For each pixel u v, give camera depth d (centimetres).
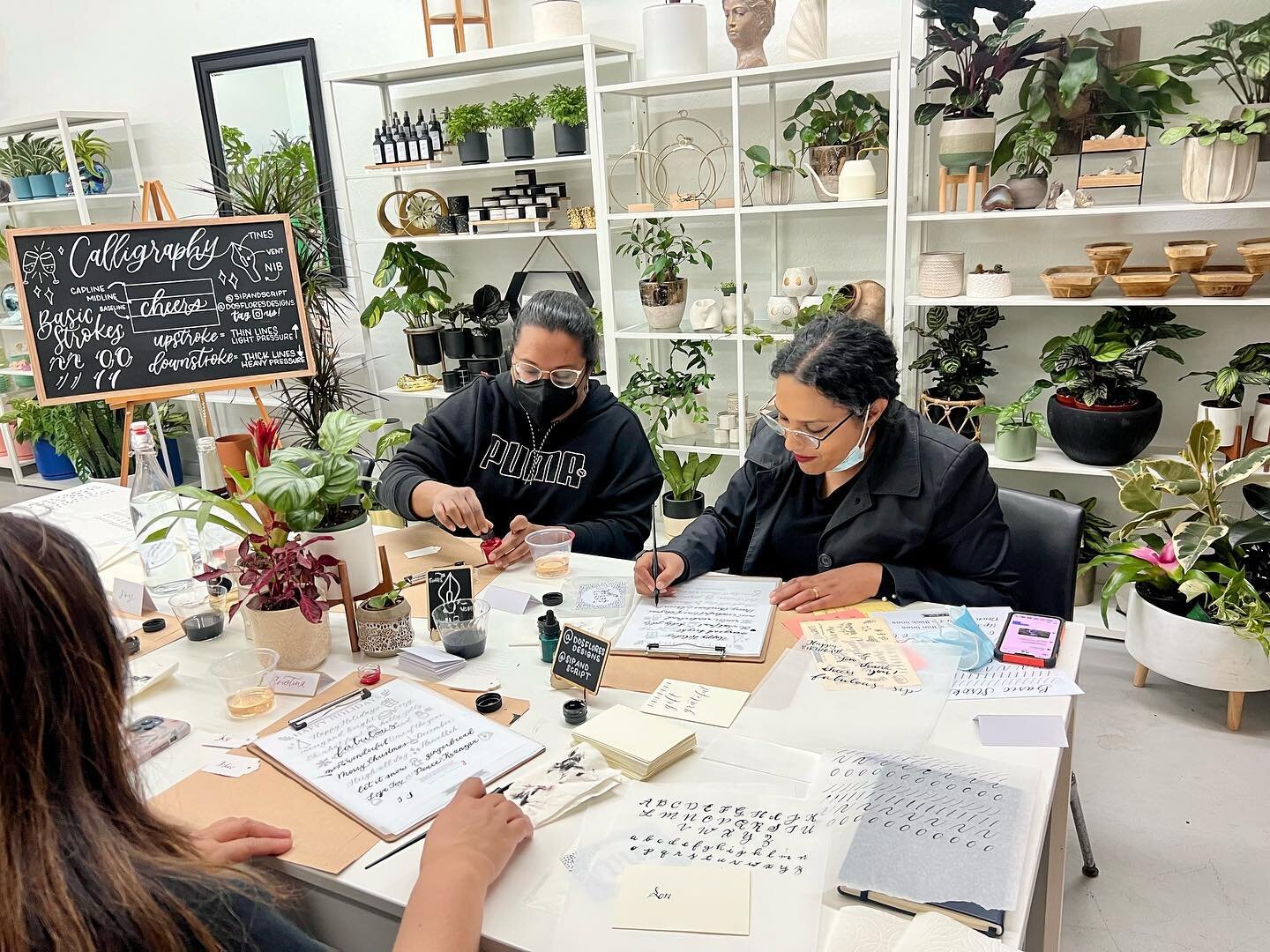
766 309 358
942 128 282
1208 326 293
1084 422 278
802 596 162
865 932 87
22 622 64
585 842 102
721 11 334
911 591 163
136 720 130
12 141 474
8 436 521
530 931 89
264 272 313
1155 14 275
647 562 174
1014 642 143
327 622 149
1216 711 256
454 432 229
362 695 136
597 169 328
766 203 316
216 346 307
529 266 399
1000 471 329
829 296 299
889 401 172
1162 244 293
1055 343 288
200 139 462
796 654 144
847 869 96
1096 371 277
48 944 63
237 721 132
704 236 358
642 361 377
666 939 88
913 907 90
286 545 146
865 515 177
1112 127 272
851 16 315
